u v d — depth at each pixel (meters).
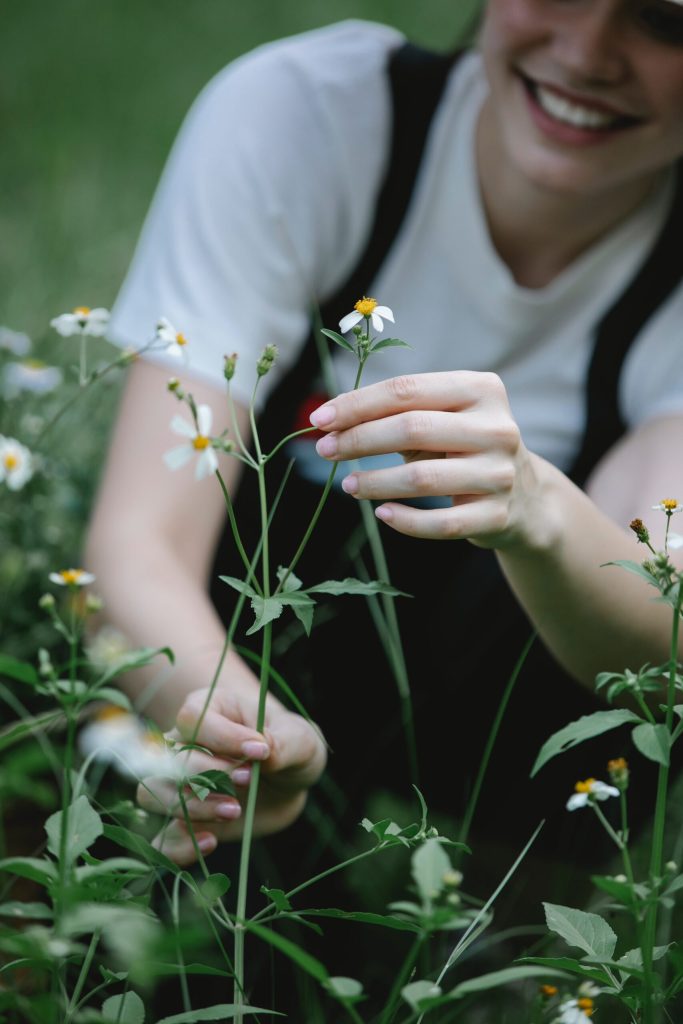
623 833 0.67
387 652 0.99
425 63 1.00
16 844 0.85
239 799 0.79
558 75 0.88
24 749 0.84
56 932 0.61
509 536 0.72
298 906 0.92
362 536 0.98
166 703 0.83
